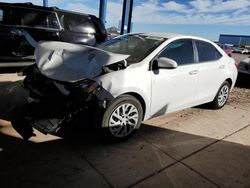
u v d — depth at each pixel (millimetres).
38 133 3646
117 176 2879
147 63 3652
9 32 6527
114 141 3512
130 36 4484
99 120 3285
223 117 5035
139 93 3529
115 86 3244
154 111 3875
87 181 2746
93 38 7871
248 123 4840
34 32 6891
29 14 6828
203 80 4594
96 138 3654
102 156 3232
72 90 3031
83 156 3197
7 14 6555
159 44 3941
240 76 8031
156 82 3713
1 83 5816
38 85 3363
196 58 4480
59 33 7270
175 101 4164
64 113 3102
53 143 3432
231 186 2904
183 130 4238
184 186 2820
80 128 3857
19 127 3701
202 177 3014
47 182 2672
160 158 3324
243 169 3252
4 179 2652
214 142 3918
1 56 6508
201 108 5469
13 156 3064
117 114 3416
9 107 4426
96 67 3135
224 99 5512
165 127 4297
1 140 3371
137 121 3664
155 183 2822
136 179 2863
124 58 3234
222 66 5055
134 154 3355
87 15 7887
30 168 2871
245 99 6629
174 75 3971
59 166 2955
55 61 3246
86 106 3125
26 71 3719
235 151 3691
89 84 3049
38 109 3303
